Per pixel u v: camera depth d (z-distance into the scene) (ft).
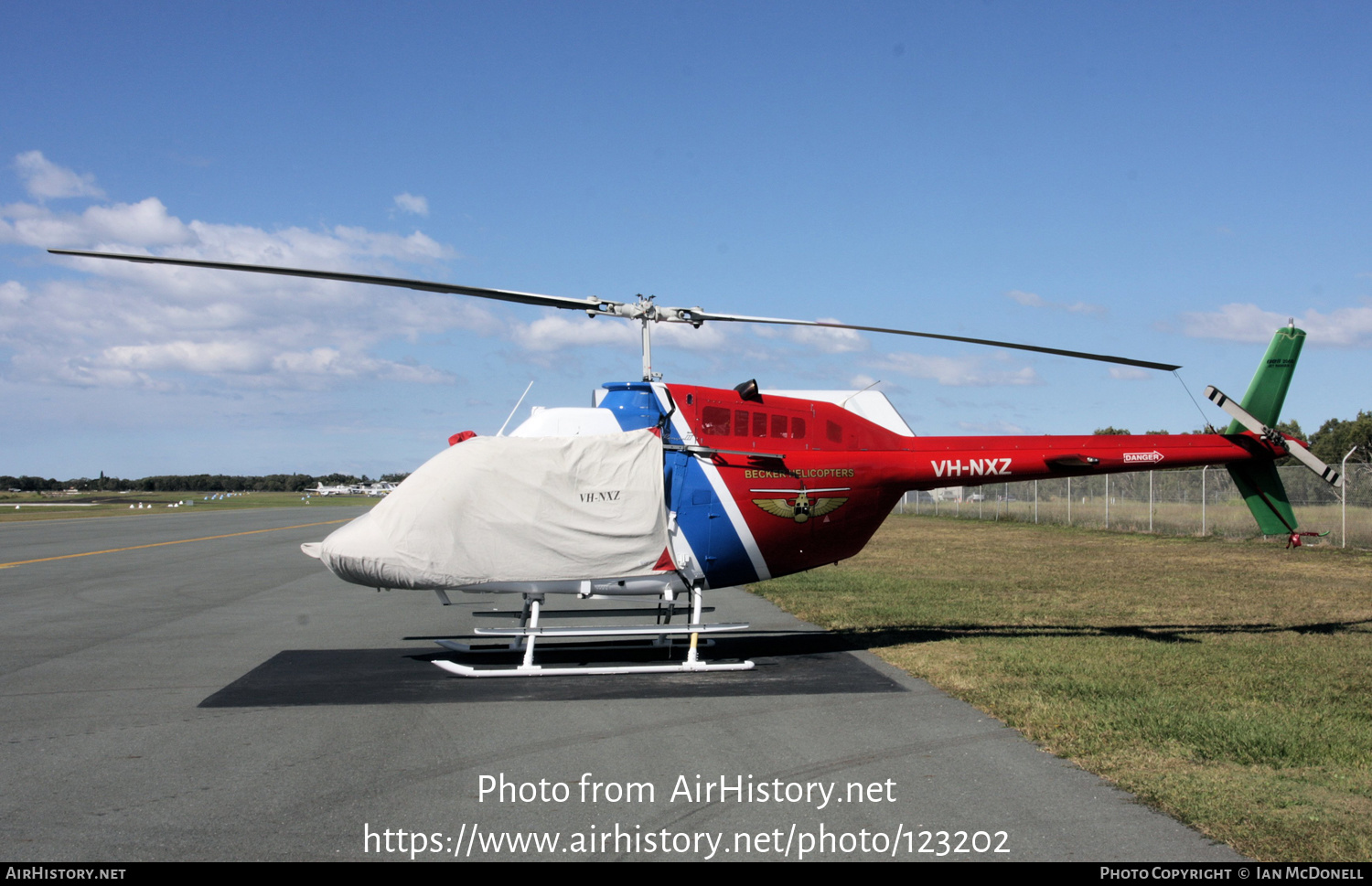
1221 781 17.38
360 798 16.70
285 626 37.04
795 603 42.22
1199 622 36.65
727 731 21.09
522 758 19.12
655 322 29.73
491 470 28.19
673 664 28.60
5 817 15.66
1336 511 74.23
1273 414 34.99
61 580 54.90
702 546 30.14
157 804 16.35
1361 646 31.27
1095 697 23.81
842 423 32.76
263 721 22.02
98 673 27.68
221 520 141.08
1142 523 93.09
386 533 27.40
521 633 27.66
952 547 73.87
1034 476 34.06
